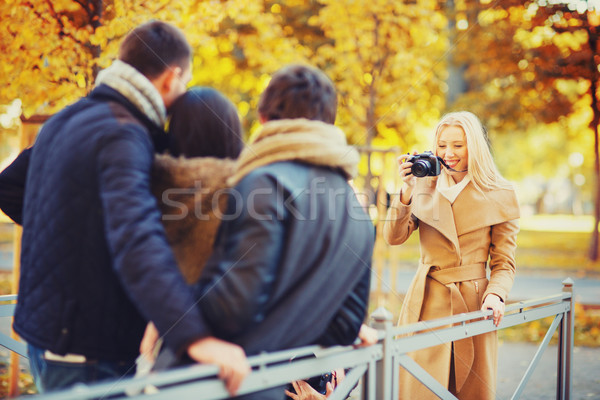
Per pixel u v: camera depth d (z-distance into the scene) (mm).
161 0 4664
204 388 1645
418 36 9078
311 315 1847
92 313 1842
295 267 1748
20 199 2283
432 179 3334
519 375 6082
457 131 3240
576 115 17578
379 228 7023
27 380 5168
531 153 41656
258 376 1782
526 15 14156
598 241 17672
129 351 1896
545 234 30484
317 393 3086
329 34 9180
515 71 15586
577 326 8703
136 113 1962
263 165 1821
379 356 2301
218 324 1663
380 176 6883
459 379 3193
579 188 61188
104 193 1717
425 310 3252
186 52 2109
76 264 1826
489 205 3201
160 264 1626
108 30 4430
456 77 20141
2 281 11266
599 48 14508
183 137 2072
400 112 12727
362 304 1997
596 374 6145
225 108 2127
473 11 14766
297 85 1946
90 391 1446
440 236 3250
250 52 8836
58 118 1976
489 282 3195
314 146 1838
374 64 9031
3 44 4371
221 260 1694
